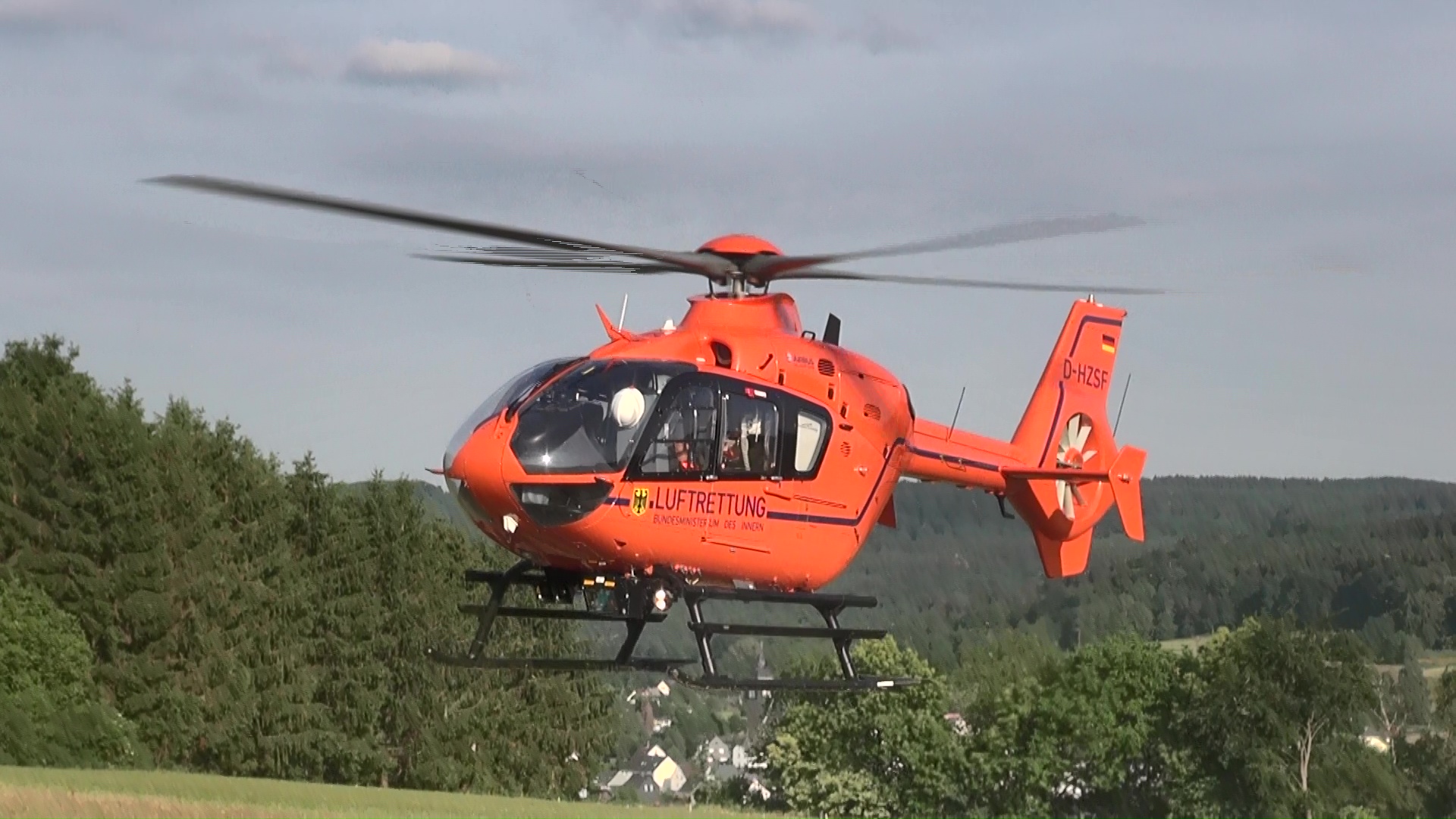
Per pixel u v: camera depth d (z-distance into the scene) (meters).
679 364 64.00
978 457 82.62
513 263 62.00
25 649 196.75
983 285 63.06
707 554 64.75
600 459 61.53
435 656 65.62
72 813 89.38
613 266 65.25
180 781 161.88
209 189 50.59
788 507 66.75
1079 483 91.44
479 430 62.16
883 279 65.00
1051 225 56.91
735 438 64.62
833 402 68.44
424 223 54.78
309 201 51.59
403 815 137.50
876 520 73.25
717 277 67.31
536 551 64.50
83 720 196.50
